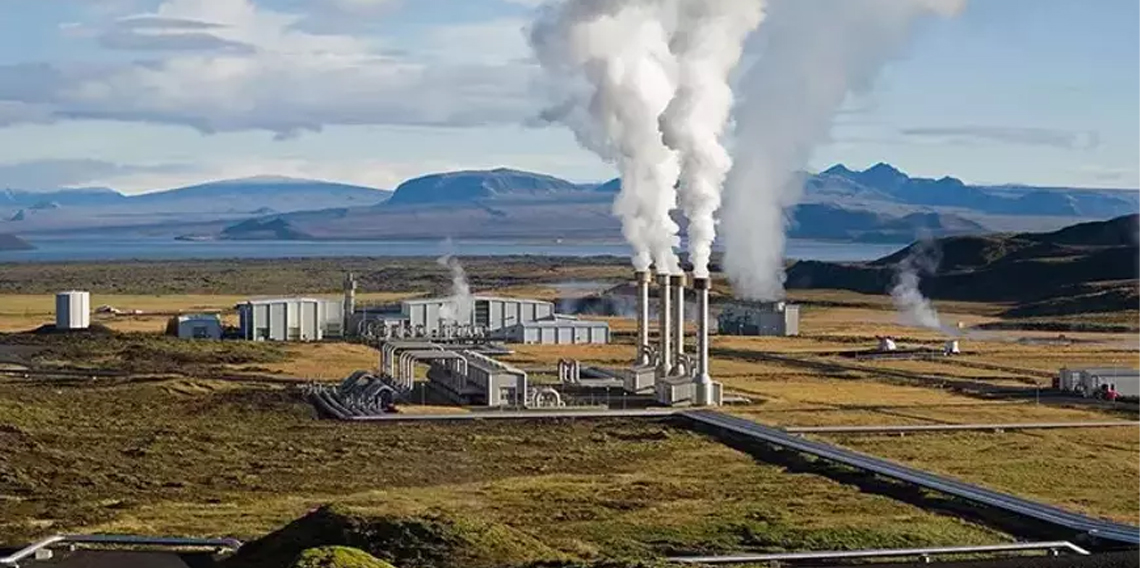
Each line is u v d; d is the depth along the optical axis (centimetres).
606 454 9819
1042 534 7081
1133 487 8775
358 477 8806
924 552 6278
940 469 9294
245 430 10738
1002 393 13738
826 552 6328
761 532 7031
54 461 9031
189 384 13275
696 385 12406
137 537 6475
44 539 6525
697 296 12675
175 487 8388
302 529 6244
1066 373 13938
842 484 8619
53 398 12162
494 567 5834
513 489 8381
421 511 6638
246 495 8150
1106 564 6053
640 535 6962
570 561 5959
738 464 9412
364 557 5509
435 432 10762
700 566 5988
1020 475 9112
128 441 9994
